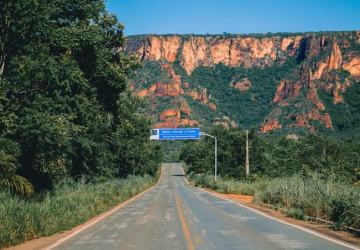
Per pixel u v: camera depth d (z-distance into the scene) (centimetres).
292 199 2470
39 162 2095
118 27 2641
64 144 2064
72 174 3247
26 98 1969
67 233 1562
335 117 18112
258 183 4853
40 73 1952
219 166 7619
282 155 8000
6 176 1691
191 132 7606
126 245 1257
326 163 5378
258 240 1344
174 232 1549
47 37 2156
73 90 2291
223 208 2719
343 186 2088
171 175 13975
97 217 2198
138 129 5828
